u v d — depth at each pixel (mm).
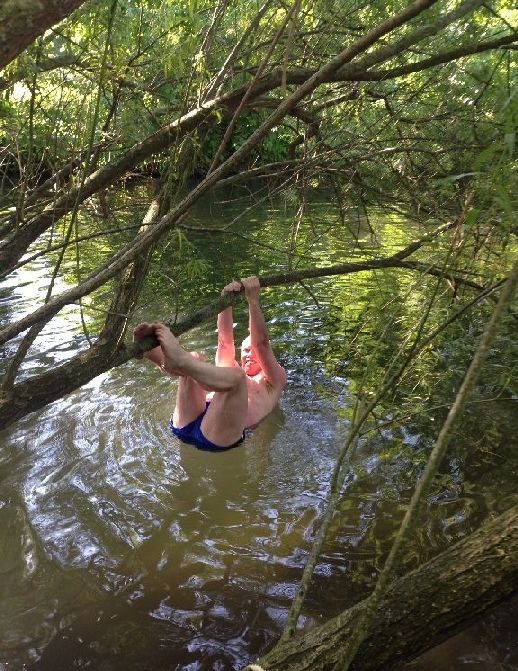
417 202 3783
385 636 2027
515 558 1929
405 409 5020
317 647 2086
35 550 3566
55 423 4941
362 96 3713
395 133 4031
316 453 4566
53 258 9617
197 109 3320
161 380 5730
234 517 3879
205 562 3486
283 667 2076
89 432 4828
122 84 3623
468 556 2012
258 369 3994
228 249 10102
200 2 3711
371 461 4449
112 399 5363
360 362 5984
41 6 1395
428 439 4684
